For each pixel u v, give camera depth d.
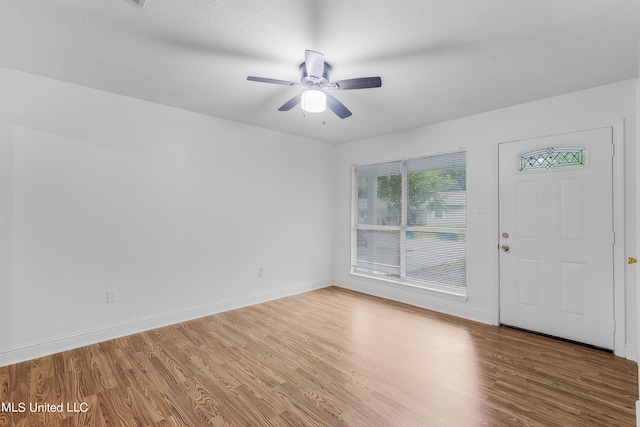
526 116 3.08
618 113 2.60
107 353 2.59
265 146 4.11
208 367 2.37
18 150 2.46
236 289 3.83
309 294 4.49
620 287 2.58
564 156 2.88
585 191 2.77
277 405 1.92
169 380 2.19
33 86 2.51
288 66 2.34
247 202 3.93
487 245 3.35
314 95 2.20
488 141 3.34
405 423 1.77
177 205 3.33
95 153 2.81
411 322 3.36
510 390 2.08
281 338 2.92
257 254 4.04
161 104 3.20
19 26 1.86
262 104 3.18
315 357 2.55
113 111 2.91
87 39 2.00
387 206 4.41
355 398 2.00
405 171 4.20
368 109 3.28
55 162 2.62
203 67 2.37
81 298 2.74
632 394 2.03
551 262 2.95
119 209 2.95
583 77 2.50
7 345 2.41
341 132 4.27
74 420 1.77
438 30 1.86
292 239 4.46
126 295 2.99
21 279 2.47
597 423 1.75
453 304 3.61
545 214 2.99
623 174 2.58
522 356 2.57
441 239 3.80
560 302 2.90
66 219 2.67
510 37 1.92
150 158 3.14
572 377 2.24
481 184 3.39
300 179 4.55
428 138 3.87
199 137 3.48
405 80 2.55
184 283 3.38
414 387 2.12
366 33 1.89
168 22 1.81
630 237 2.55
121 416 1.81
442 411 1.87
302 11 1.69
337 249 4.99
